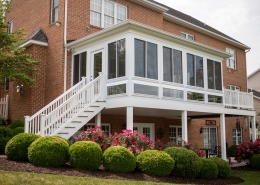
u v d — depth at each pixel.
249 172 11.91
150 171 8.21
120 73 10.80
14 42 12.21
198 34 20.61
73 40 13.45
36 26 15.37
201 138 19.42
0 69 11.63
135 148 9.02
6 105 14.89
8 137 10.16
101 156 8.10
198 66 13.36
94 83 11.73
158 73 11.40
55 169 7.51
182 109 12.18
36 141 7.98
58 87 13.00
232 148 15.07
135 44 10.74
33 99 13.30
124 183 6.55
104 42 11.62
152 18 17.11
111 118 13.81
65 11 13.35
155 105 11.07
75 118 10.40
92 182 6.30
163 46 11.79
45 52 14.12
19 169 7.17
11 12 18.11
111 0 15.24
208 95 13.62
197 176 9.24
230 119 21.92
